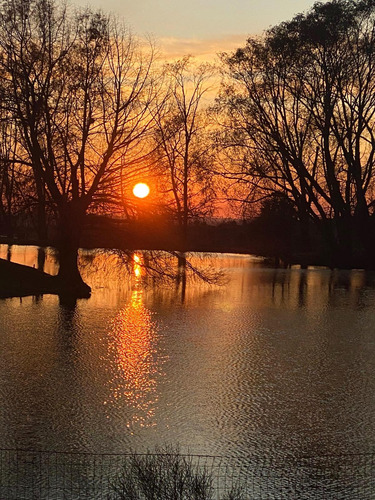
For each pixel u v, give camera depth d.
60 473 12.95
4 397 18.03
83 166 37.72
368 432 16.00
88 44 37.81
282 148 58.81
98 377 20.25
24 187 38.38
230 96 59.12
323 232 61.44
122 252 39.03
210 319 31.05
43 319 29.75
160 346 24.75
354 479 13.14
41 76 37.41
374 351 24.69
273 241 70.06
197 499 11.05
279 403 18.14
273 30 57.38
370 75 57.06
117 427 15.96
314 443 15.21
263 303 36.91
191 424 16.30
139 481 11.77
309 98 58.47
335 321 31.30
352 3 55.25
